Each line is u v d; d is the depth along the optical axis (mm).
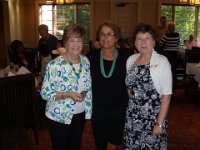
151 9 7977
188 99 5172
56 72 1950
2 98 2883
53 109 1987
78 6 8172
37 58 4598
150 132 1919
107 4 7941
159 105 1888
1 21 7410
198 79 4656
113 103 2309
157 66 1829
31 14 8336
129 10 7996
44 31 4863
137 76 1906
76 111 2047
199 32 8469
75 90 1990
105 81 2250
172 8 8141
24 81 3002
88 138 3391
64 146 2076
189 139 3389
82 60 2068
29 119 3143
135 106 1946
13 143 3299
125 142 2059
